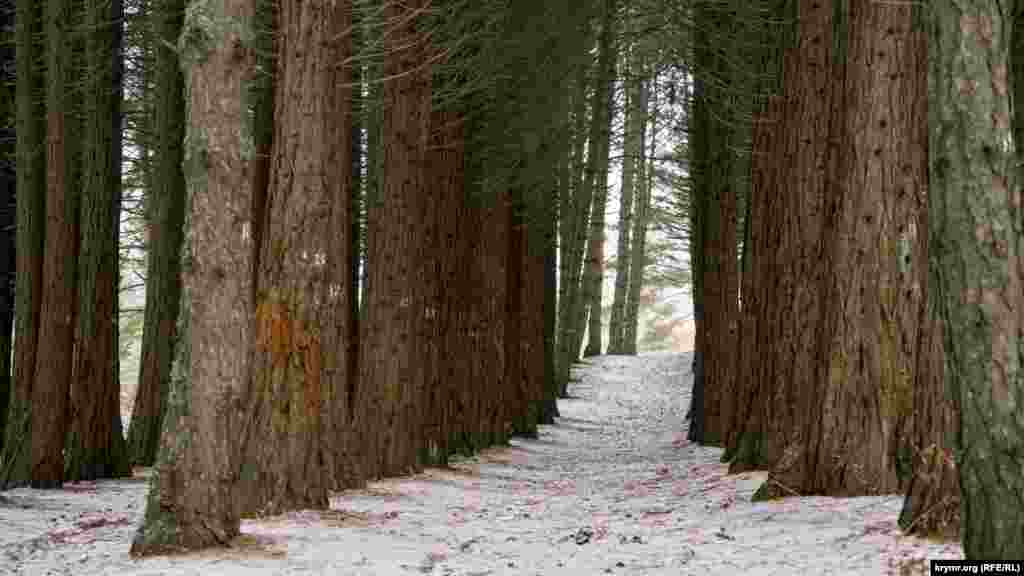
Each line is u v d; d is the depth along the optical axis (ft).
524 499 49.67
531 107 71.77
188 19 28.99
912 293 36.35
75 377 55.57
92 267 56.03
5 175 64.23
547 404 107.96
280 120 40.50
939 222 19.16
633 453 81.10
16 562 27.53
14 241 64.18
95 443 55.72
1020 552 18.26
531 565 28.48
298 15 40.32
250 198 29.71
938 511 27.50
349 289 69.72
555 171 81.76
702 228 82.38
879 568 24.72
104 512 40.32
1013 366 18.45
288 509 37.96
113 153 57.47
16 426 53.98
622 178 161.79
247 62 29.55
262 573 25.43
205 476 28.55
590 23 69.36
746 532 32.50
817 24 51.70
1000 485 18.43
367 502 43.78
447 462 65.57
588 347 168.76
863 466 36.78
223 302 28.94
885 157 36.52
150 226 68.90
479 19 63.72
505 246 81.92
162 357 62.18
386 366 57.88
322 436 40.73
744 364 62.39
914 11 36.09
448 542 33.12
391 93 57.82
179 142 61.62
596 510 43.96
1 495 44.16
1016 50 40.32
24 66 57.26
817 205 50.26
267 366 38.83
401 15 47.93
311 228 39.81
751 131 67.56
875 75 36.58
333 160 44.16
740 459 53.26
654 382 146.92
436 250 72.74
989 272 18.58
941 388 35.65
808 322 50.03
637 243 170.91
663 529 35.37
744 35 62.28
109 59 57.36
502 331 83.20
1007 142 18.79
